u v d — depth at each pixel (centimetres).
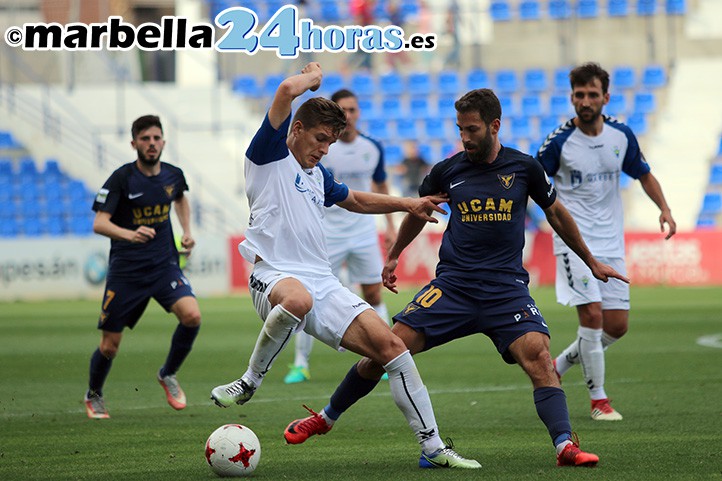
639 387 2703
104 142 8031
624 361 3303
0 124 7950
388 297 6156
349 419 2223
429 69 8900
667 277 6888
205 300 6219
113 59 8725
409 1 8838
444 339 1714
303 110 1652
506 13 9194
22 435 2045
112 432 2080
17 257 6359
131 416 2330
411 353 1709
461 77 8681
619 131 2330
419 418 1599
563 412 1605
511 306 1673
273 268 1638
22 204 7512
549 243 6788
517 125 8431
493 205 1688
